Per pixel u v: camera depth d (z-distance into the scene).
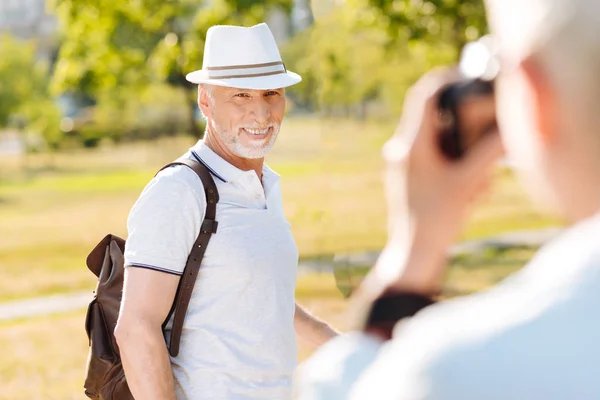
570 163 0.72
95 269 3.03
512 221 12.78
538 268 0.74
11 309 12.73
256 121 2.96
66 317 12.05
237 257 2.78
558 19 0.70
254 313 2.81
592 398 0.67
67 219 25.22
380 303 0.78
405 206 0.78
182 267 2.75
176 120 56.34
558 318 0.69
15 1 69.62
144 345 2.66
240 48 3.01
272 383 2.85
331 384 0.81
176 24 21.25
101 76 22.58
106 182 40.06
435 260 0.77
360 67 15.29
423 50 16.80
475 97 0.76
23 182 41.44
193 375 2.78
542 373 0.68
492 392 0.68
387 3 16.52
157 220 2.71
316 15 6.31
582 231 0.73
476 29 16.27
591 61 0.69
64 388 8.48
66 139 57.53
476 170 0.76
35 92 57.06
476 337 0.70
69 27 22.41
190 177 2.79
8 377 8.89
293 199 23.61
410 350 0.72
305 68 16.94
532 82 0.72
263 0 18.39
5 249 19.11
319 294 10.42
